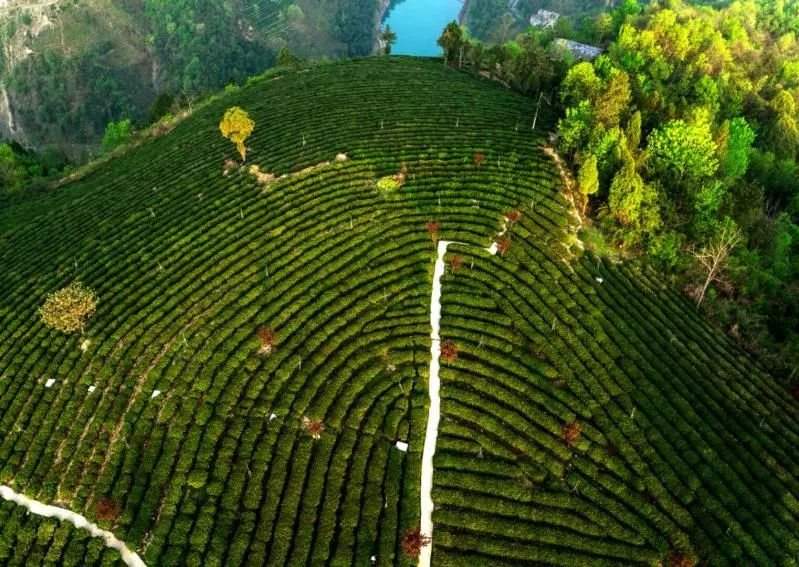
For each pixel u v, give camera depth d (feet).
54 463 157.07
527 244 208.03
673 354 186.19
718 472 158.30
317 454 155.43
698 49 405.18
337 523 144.77
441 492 149.69
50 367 178.19
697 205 222.69
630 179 208.95
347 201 221.46
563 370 175.63
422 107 283.59
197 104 349.61
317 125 270.67
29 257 225.35
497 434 161.79
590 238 215.92
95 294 195.62
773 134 326.24
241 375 169.78
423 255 202.80
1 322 197.57
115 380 171.42
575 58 432.66
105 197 253.03
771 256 237.25
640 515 148.66
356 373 173.06
